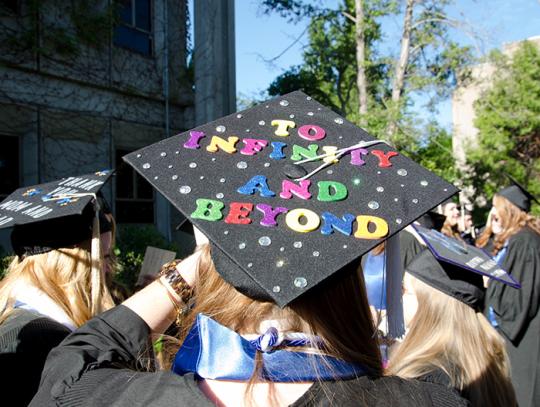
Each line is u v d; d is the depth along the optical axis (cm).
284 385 89
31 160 744
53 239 186
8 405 150
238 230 97
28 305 176
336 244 95
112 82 858
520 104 1413
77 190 204
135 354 114
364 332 99
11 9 717
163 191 104
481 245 494
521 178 1491
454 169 1462
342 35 1514
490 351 177
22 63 727
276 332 90
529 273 339
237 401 88
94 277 186
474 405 165
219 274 98
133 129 906
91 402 90
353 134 124
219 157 113
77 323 179
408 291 203
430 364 170
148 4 948
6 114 714
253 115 130
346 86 1627
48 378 103
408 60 1333
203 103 953
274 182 107
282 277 89
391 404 89
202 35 953
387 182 109
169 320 122
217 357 91
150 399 87
